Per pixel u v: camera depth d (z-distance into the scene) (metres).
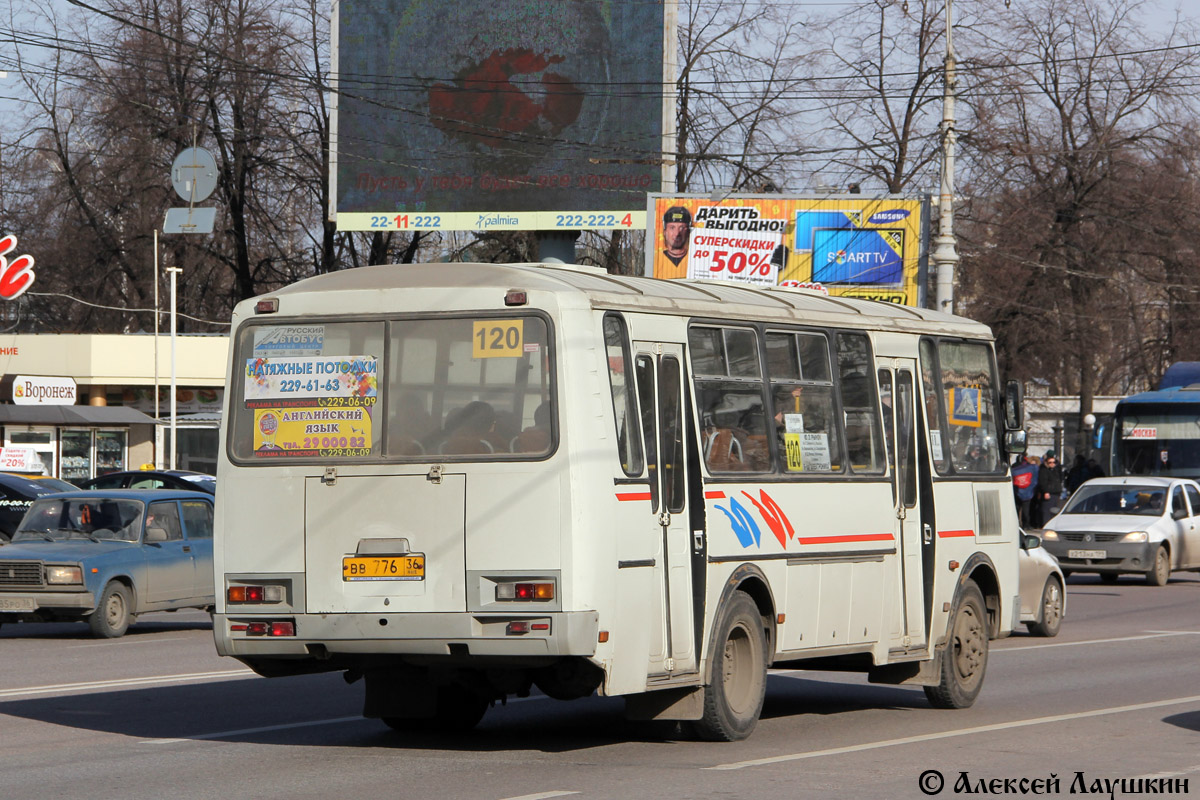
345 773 16.98
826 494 21.16
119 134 96.75
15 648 32.00
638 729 20.80
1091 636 35.94
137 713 22.41
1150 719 21.92
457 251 102.00
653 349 18.52
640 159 80.50
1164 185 88.56
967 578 24.08
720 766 17.47
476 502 17.17
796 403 20.92
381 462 17.55
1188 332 92.00
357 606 17.47
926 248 77.25
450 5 81.50
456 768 17.33
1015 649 33.03
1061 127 91.06
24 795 15.62
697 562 18.70
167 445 86.69
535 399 17.19
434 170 81.62
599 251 96.75
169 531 35.97
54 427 80.31
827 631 21.02
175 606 35.75
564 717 22.19
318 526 17.70
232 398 18.31
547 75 81.06
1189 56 88.88
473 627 17.03
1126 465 68.62
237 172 97.31
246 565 17.98
